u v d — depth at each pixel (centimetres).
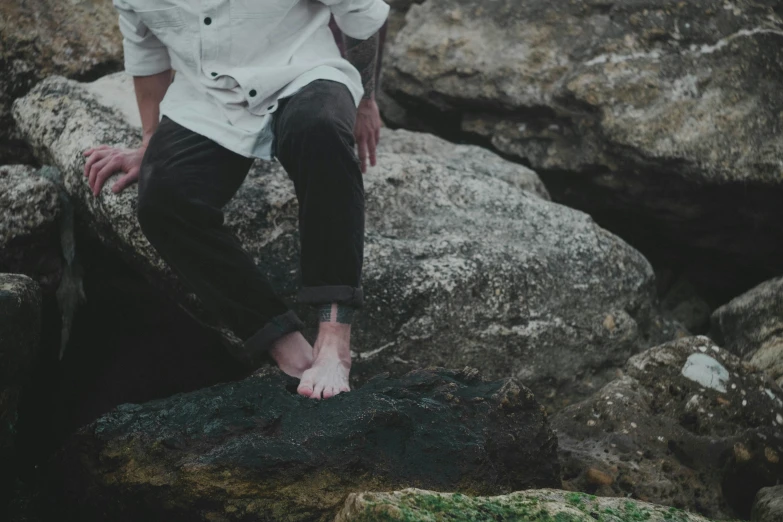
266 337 247
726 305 352
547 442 234
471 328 292
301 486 208
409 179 333
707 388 272
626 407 270
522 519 186
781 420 266
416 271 290
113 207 288
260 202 299
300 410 224
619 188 393
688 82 387
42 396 306
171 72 289
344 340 246
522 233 322
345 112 244
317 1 267
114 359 320
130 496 214
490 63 420
